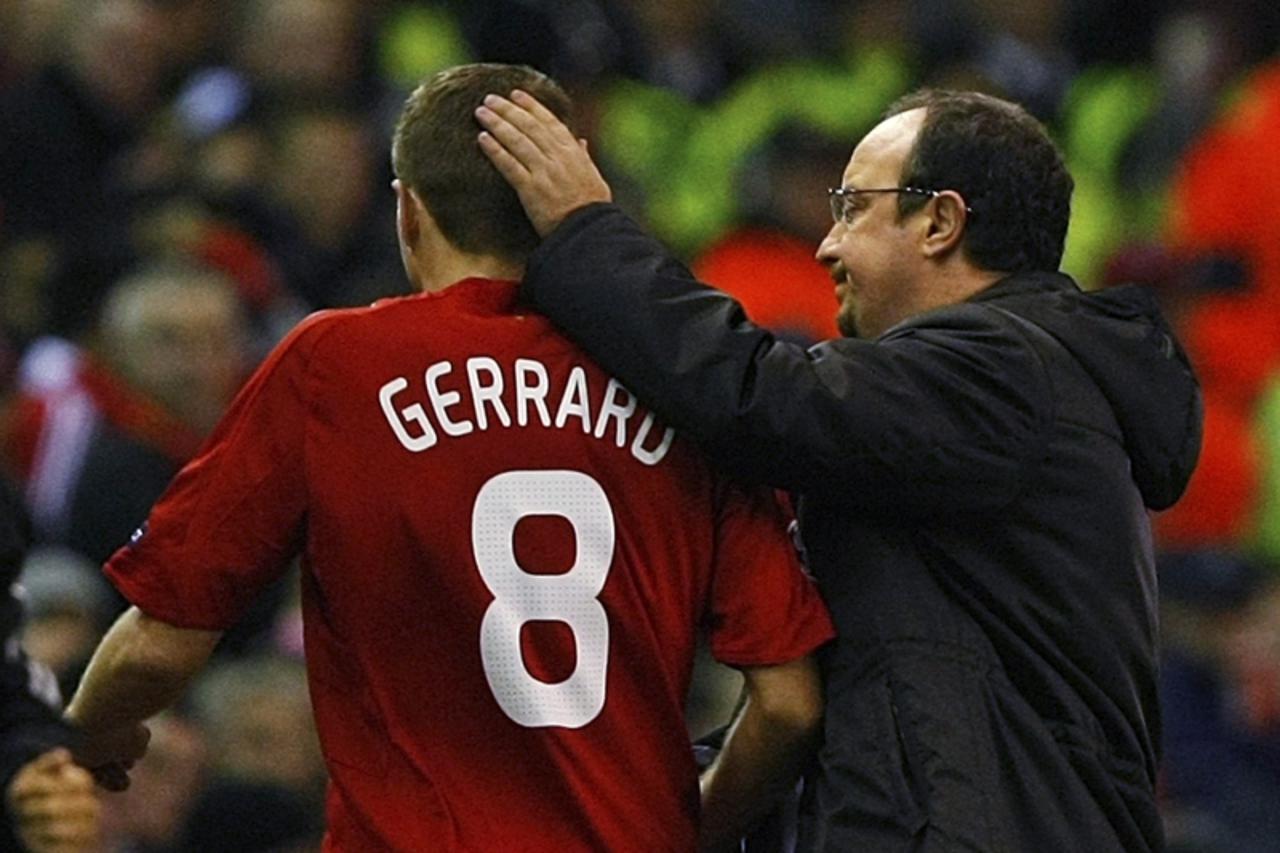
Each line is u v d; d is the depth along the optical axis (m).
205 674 28.58
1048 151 17.05
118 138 37.34
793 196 37.09
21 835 16.31
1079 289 17.09
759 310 36.16
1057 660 16.38
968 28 43.12
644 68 41.16
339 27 38.31
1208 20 43.78
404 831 15.72
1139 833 16.56
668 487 16.11
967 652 16.23
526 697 15.79
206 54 38.91
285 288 35.00
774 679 16.25
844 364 16.11
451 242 16.38
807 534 16.80
